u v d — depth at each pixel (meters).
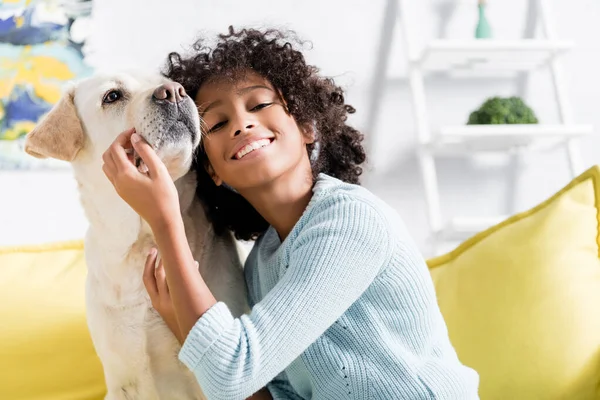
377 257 1.06
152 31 2.22
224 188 1.43
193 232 1.37
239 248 1.50
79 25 2.18
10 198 2.16
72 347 1.70
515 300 1.45
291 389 1.27
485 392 1.41
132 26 2.21
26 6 2.16
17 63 2.15
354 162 1.52
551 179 2.33
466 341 1.48
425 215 2.29
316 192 1.18
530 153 2.32
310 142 1.37
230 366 0.96
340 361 1.09
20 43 2.15
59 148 1.38
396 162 2.29
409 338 1.11
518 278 1.47
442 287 1.60
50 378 1.68
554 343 1.39
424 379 1.08
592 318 1.40
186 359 0.99
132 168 1.08
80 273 1.79
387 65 2.30
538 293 1.44
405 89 2.30
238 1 2.26
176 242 1.05
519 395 1.39
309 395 1.20
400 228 1.13
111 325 1.34
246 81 1.25
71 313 1.72
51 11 2.17
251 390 0.98
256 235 1.48
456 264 1.63
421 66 2.20
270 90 1.26
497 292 1.49
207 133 1.26
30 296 1.72
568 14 2.37
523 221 1.58
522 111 2.12
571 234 1.49
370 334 1.09
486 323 1.47
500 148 2.23
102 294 1.36
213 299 1.04
